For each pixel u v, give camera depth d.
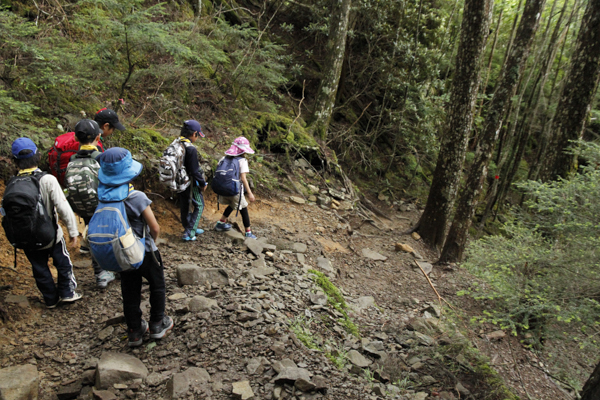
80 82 6.06
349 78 12.31
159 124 7.31
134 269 2.79
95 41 7.30
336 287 5.69
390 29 11.75
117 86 7.11
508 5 14.69
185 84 8.35
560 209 4.64
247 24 9.68
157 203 6.00
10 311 3.51
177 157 4.77
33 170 3.39
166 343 3.27
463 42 7.65
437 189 8.62
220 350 3.19
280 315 3.82
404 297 6.21
